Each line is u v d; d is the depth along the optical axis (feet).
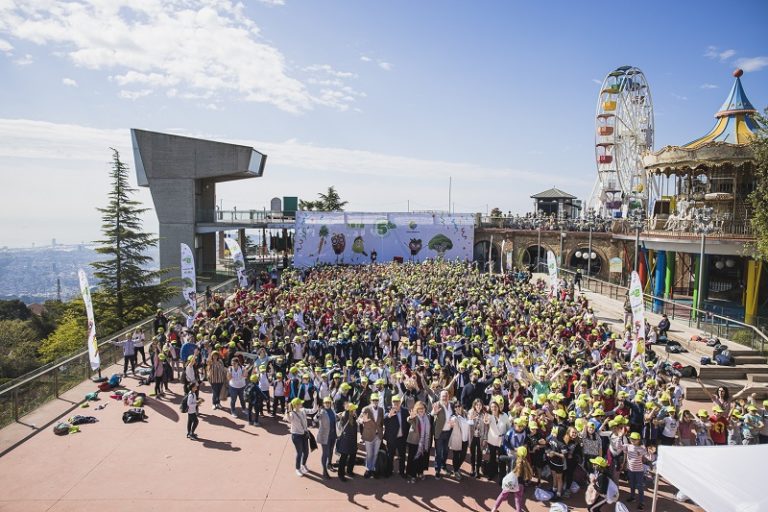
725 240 90.07
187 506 32.76
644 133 156.15
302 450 36.65
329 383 45.19
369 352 57.47
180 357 58.65
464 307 76.13
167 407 49.62
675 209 113.19
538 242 154.51
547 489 35.19
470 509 32.99
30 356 125.80
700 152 96.68
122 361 64.90
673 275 106.52
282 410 49.24
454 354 52.75
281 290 94.94
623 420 35.14
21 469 37.24
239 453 40.19
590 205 180.55
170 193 158.30
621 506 31.89
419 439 35.76
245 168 156.35
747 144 91.91
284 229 174.81
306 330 62.49
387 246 157.79
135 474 36.68
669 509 33.78
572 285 100.78
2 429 43.47
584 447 35.37
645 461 37.70
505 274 124.47
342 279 103.35
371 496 34.37
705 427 38.75
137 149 156.25
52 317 187.83
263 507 32.83
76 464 38.06
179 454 39.83
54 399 50.85
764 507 23.16
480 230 164.14
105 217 120.98
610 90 157.38
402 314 72.13
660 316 88.22
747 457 27.04
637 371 47.88
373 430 36.32
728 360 62.85
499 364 48.91
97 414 47.57
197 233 163.22
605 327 71.51
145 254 125.80
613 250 150.92
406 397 39.73
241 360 48.93
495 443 36.14
